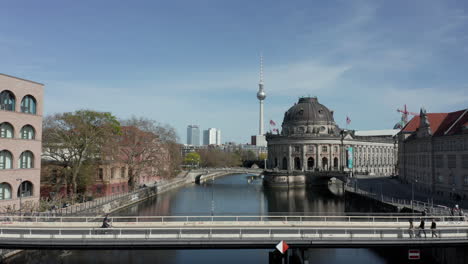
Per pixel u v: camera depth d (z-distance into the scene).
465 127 77.25
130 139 99.56
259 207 94.12
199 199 106.69
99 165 89.94
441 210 58.03
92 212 65.31
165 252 55.56
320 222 45.09
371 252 56.97
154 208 88.38
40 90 65.06
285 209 91.19
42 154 79.50
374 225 45.12
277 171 151.62
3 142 57.16
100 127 83.19
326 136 178.00
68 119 79.00
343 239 38.50
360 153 192.75
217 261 51.56
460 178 79.06
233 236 38.41
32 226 43.69
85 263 50.03
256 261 51.66
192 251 56.09
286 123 192.88
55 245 37.50
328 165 178.38
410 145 112.50
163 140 110.88
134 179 99.81
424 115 97.38
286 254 41.03
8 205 57.31
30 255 52.28
